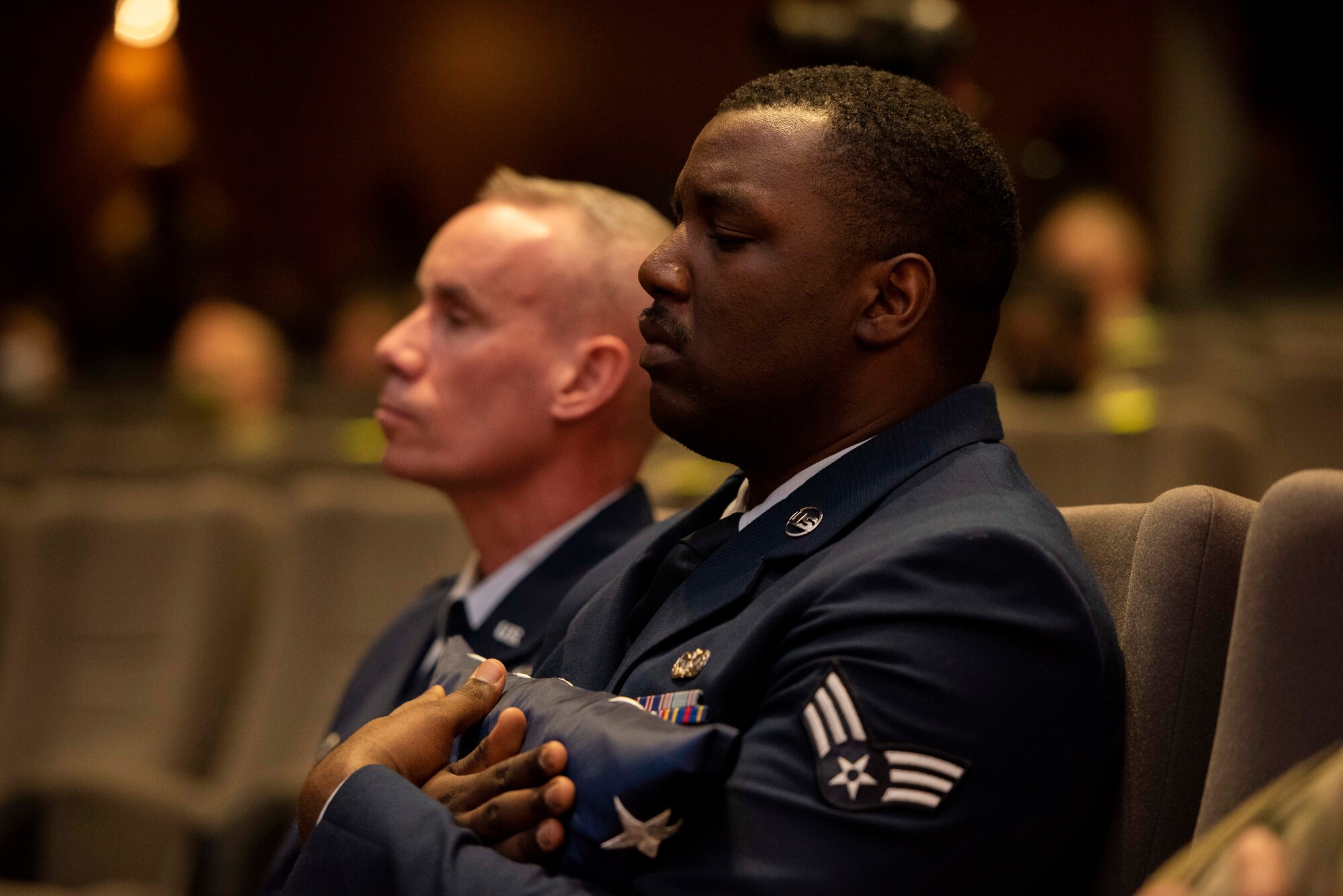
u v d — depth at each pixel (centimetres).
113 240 2642
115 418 1642
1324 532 297
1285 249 2044
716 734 302
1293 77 2539
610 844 304
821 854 293
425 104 3562
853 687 304
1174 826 321
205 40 3616
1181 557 334
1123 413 932
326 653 885
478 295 521
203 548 957
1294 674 296
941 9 814
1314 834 228
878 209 351
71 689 944
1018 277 1013
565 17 3484
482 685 364
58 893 774
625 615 390
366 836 323
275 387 1403
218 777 931
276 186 3619
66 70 3609
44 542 962
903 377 360
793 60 815
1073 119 1655
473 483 524
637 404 532
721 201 354
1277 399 1093
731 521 381
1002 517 324
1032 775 304
